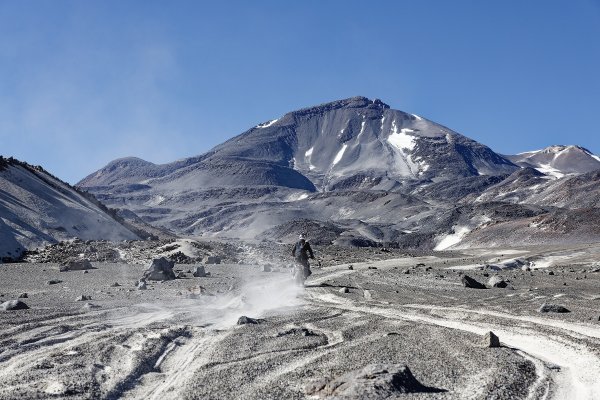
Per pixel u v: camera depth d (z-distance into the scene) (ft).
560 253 237.86
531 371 37.22
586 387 33.83
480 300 74.90
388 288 91.71
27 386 33.42
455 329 51.70
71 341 46.91
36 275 122.01
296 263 95.86
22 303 64.85
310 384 32.73
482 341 44.83
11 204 216.54
